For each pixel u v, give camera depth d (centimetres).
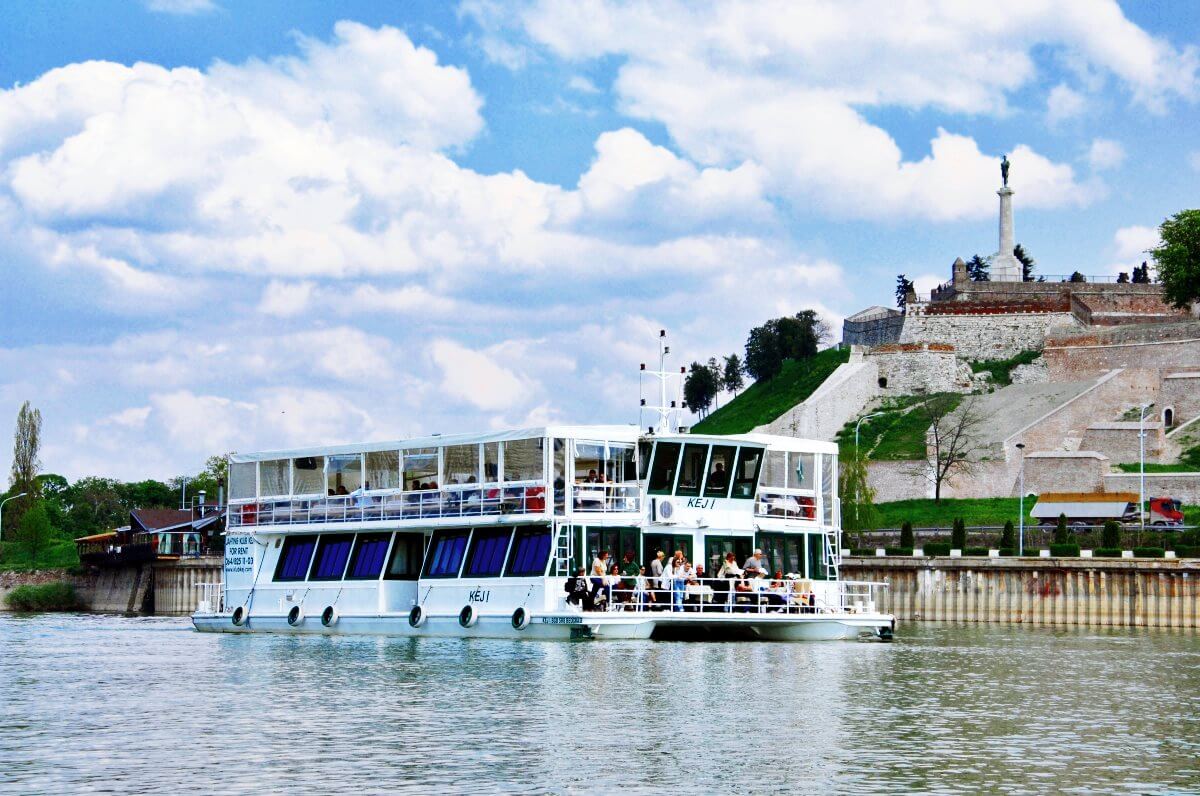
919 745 3650
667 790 3100
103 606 13962
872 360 19712
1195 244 15762
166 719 4078
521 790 3092
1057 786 3162
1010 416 17362
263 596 7156
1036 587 9488
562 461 5959
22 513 16888
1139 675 5359
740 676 4994
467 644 6016
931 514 14888
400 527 6450
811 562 6694
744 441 6309
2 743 3672
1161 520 12875
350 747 3581
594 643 5872
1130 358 18175
